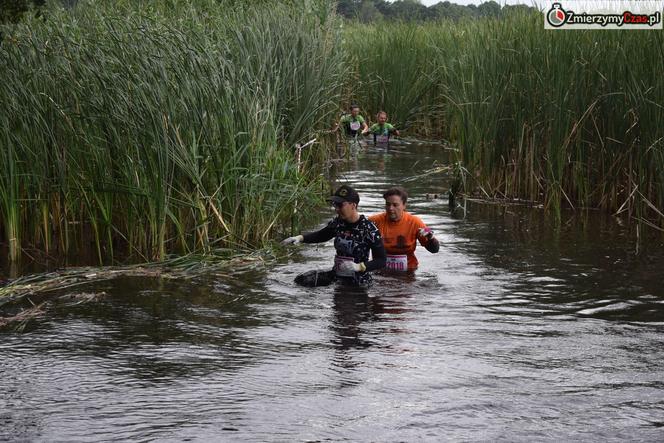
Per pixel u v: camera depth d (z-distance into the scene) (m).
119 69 9.13
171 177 8.98
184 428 4.59
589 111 11.82
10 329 6.48
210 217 9.58
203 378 5.39
